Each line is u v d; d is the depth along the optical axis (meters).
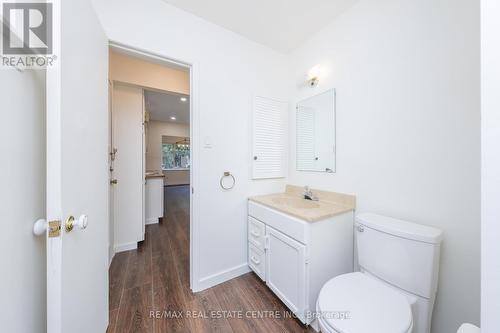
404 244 1.01
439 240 0.95
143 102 2.48
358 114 1.46
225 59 1.72
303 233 1.22
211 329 1.24
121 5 1.29
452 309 1.02
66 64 0.72
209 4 1.46
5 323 0.57
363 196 1.43
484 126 0.46
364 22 1.40
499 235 0.44
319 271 1.27
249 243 1.84
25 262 0.67
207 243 1.66
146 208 3.24
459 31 0.98
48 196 0.66
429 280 0.94
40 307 0.75
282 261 1.39
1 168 0.56
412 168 1.16
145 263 2.03
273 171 2.02
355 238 1.47
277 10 1.52
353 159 1.50
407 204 1.19
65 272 0.71
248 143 1.88
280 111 2.07
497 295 0.44
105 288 1.20
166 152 8.20
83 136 0.87
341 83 1.58
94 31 1.01
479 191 0.94
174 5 1.46
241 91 1.82
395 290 1.02
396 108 1.23
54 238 0.66
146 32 1.37
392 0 1.24
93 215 1.00
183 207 4.49
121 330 1.22
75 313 0.79
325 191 1.70
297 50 2.01
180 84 2.54
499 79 0.44
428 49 1.09
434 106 1.07
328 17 1.60
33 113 0.72
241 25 1.68
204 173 1.63
